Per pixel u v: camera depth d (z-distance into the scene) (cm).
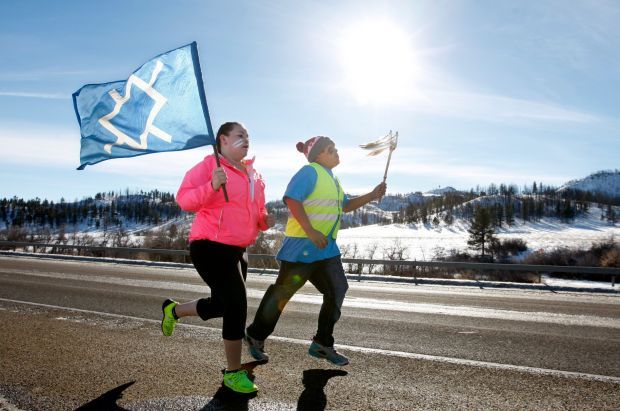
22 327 566
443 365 432
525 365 436
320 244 403
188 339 512
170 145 364
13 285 977
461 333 583
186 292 927
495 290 1198
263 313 427
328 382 376
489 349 498
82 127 392
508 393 357
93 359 432
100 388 355
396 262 1466
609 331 615
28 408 316
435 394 352
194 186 357
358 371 409
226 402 328
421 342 528
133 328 568
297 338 535
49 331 547
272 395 344
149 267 1647
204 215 361
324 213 422
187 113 363
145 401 328
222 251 357
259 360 436
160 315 656
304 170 421
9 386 357
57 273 1264
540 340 549
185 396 339
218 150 383
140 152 375
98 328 568
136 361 426
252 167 392
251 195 371
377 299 923
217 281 355
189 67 369
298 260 423
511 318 709
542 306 871
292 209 407
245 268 396
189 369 404
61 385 361
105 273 1313
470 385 375
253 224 377
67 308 705
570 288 1227
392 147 489
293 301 839
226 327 350
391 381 382
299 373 400
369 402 333
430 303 874
